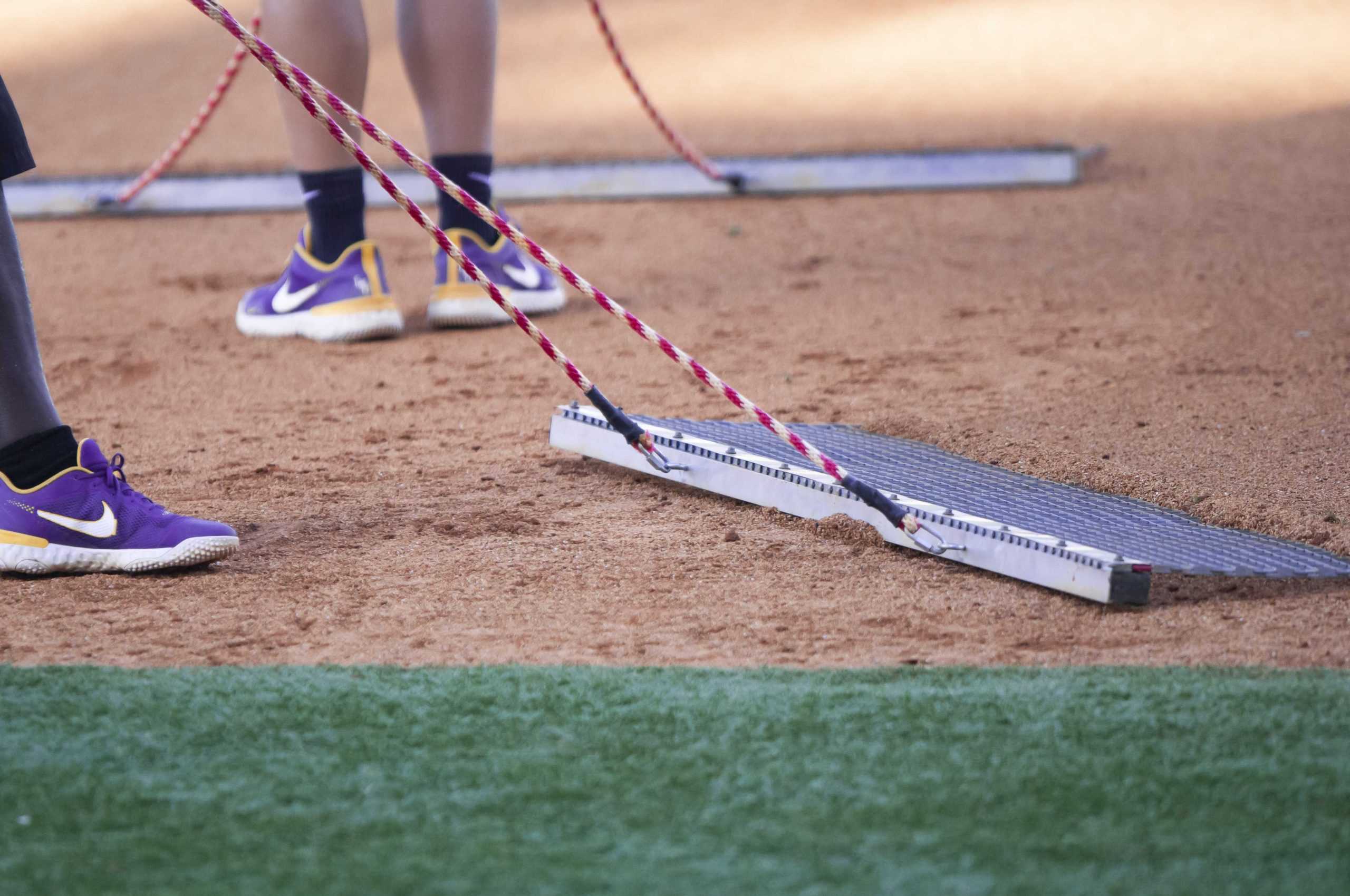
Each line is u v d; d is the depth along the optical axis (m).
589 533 14.35
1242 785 8.43
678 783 8.56
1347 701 9.66
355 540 14.16
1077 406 18.70
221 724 9.49
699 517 14.84
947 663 10.88
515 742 9.21
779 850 7.71
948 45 54.69
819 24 59.34
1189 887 7.29
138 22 63.59
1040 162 36.84
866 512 14.00
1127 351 21.72
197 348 24.02
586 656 11.09
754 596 12.52
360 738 9.28
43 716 9.60
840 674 10.45
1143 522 13.90
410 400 20.41
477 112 24.70
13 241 12.85
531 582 12.91
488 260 25.06
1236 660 10.83
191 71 55.91
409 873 7.48
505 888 7.31
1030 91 47.84
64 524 13.02
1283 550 13.09
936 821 8.04
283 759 8.95
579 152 40.28
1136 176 37.06
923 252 30.59
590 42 58.09
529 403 20.02
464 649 11.27
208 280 29.77
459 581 12.95
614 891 7.28
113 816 8.14
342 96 23.39
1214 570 12.12
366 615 12.09
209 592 12.70
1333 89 45.66
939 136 41.81
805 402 19.55
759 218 34.56
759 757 8.93
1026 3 60.31
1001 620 11.88
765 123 44.94
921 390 19.97
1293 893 7.23
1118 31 55.09
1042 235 31.67
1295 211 32.47
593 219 35.03
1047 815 8.10
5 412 12.88
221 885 7.36
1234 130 41.50
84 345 24.34
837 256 30.64
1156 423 17.70
